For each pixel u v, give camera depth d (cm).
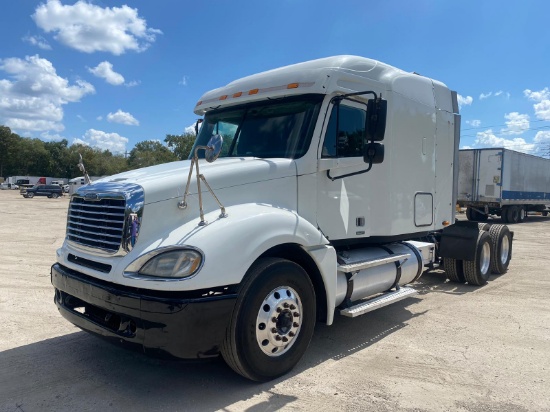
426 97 670
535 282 880
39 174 11631
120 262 379
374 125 468
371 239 580
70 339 525
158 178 412
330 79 498
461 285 852
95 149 11119
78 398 383
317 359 475
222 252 368
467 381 424
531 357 485
